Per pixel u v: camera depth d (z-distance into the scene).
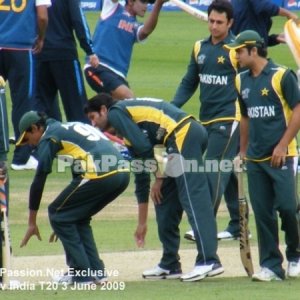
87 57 58.28
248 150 38.50
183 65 102.50
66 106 59.94
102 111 39.06
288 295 35.44
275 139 37.88
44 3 56.56
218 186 43.59
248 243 39.25
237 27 53.19
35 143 37.69
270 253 38.62
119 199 53.59
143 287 37.38
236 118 44.59
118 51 58.06
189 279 38.34
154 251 43.88
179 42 118.06
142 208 38.62
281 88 37.53
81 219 37.88
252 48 37.84
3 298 35.34
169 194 39.50
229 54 44.34
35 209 37.50
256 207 38.53
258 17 52.94
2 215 37.09
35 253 43.19
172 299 34.81
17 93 57.53
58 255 42.84
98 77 58.09
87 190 37.38
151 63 103.25
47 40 58.81
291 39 52.78
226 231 46.41
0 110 42.47
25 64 57.25
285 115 37.78
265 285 37.50
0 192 37.16
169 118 38.09
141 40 58.47
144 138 37.88
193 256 43.25
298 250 39.16
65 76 59.31
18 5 56.62
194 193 38.25
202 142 38.41
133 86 88.56
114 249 44.09
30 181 56.81
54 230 37.81
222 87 44.59
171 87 88.38
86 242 38.22
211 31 44.72
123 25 58.03
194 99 83.25
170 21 136.25
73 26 58.47
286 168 37.94
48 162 37.03
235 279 39.03
